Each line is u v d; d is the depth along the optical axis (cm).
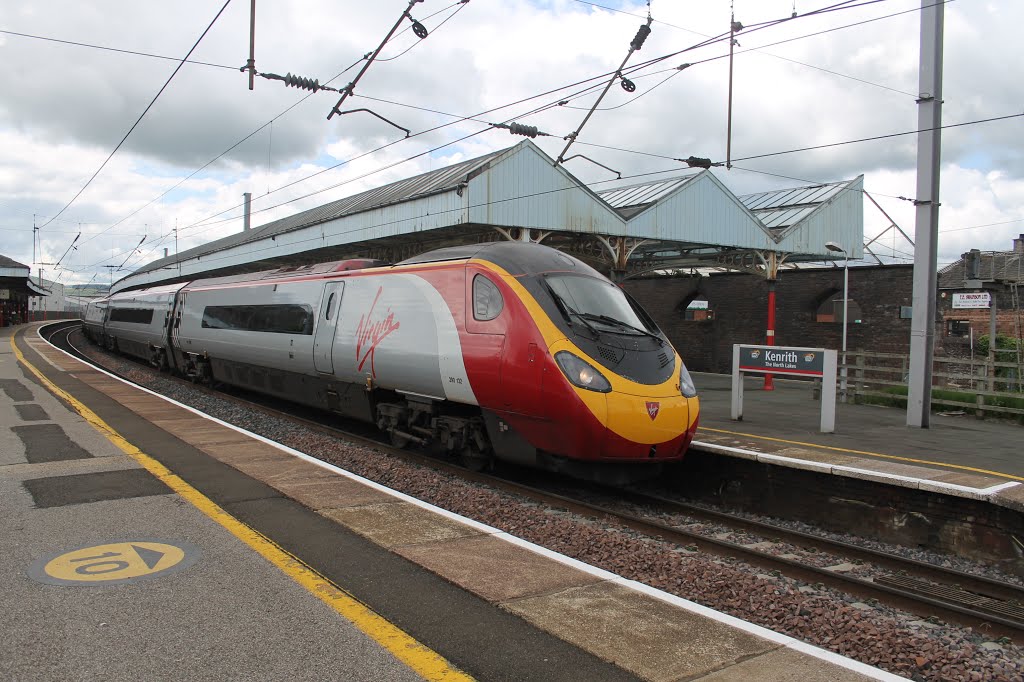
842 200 2264
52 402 1323
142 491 681
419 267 1030
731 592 530
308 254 2405
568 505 844
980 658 468
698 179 1875
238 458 852
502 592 453
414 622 406
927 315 1183
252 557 507
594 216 1691
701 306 2423
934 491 756
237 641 376
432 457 1087
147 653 359
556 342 818
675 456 871
